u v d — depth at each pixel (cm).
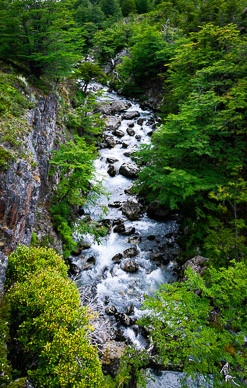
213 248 1059
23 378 429
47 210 1161
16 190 671
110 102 3206
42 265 634
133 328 898
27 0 1093
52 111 1423
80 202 1224
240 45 1538
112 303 1009
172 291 718
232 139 1487
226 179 1235
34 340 484
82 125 2062
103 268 1192
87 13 5444
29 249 707
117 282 1120
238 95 1240
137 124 2764
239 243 979
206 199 1401
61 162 1152
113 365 729
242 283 661
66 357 457
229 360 601
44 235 1012
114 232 1454
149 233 1461
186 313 666
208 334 596
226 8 2456
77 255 1248
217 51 1758
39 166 1141
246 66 1373
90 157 1227
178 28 3541
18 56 1246
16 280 586
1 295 524
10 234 639
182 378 733
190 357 757
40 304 509
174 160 1440
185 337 622
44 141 1211
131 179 1972
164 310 668
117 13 5691
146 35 3281
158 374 744
